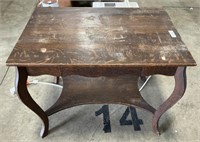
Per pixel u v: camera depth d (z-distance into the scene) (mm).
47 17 1275
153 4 3006
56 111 1337
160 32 1188
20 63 946
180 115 1510
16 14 2689
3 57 1979
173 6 2973
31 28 1173
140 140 1352
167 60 991
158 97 1649
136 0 3100
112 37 1134
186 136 1380
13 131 1375
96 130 1403
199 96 1658
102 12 1352
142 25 1242
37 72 1042
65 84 1479
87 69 1038
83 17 1292
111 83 1494
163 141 1350
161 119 1478
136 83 1506
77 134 1375
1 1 2990
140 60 989
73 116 1487
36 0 3045
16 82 1012
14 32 2334
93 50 1039
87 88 1456
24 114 1484
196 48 2164
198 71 1897
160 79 1817
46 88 1696
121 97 1399
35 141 1325
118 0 1901
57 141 1330
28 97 1107
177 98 1128
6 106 1537
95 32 1167
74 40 1101
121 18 1300
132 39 1125
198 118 1494
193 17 2723
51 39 1101
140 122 1461
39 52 1012
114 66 972
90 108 1551
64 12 1331
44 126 1301
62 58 984
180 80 1059
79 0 1876
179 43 1105
